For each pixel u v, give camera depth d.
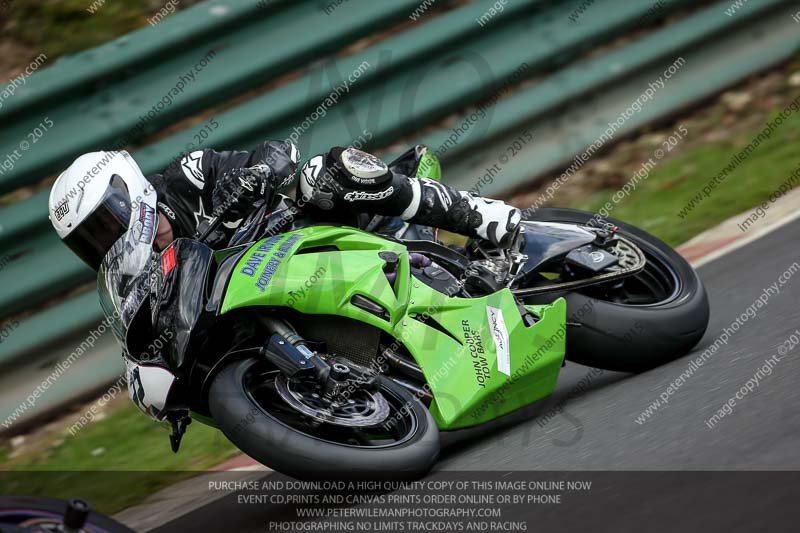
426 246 15.45
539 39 25.36
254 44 23.05
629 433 13.16
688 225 23.23
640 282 17.67
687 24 26.62
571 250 16.58
